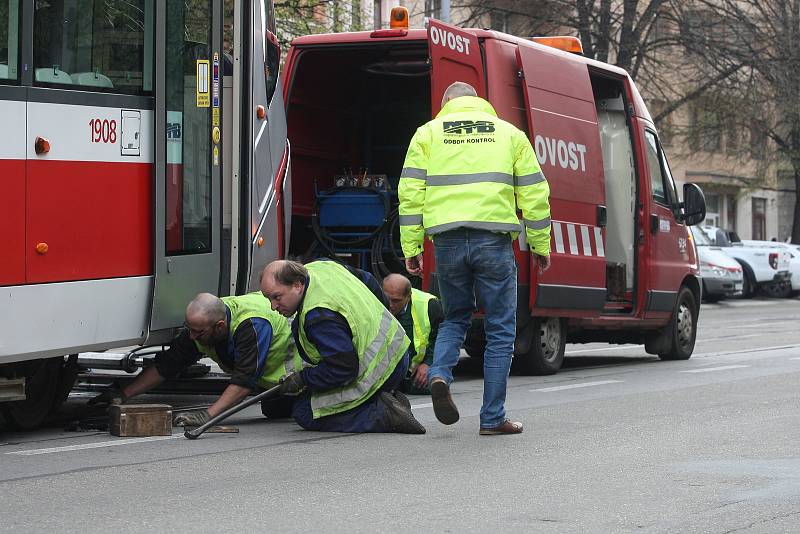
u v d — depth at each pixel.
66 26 9.77
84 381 12.38
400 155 16.66
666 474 8.41
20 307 9.41
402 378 10.65
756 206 69.12
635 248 17.25
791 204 71.62
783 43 42.88
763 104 45.09
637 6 41.16
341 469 8.56
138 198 10.41
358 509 7.21
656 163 17.91
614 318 16.73
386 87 16.61
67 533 6.54
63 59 9.76
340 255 15.79
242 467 8.62
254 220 11.68
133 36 10.38
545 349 15.63
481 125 10.06
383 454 9.23
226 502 7.39
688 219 18.75
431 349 13.04
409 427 10.27
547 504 7.40
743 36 42.38
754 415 11.48
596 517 7.04
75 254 9.83
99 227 10.04
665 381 14.76
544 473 8.45
